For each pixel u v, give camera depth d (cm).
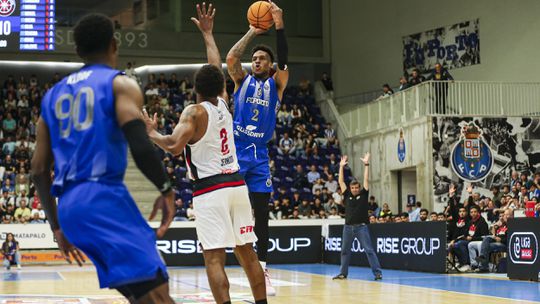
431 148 2227
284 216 2341
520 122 2272
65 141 361
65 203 353
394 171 2495
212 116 585
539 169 2273
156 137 562
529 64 2439
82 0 2914
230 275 1453
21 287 1208
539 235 1231
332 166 2666
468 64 2634
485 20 2581
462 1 2650
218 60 692
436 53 2750
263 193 738
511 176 2264
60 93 369
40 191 379
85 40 372
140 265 346
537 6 2420
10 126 2777
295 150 2758
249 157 730
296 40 3170
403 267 1612
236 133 730
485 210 1825
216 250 589
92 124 354
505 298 943
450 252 1600
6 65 3145
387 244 1675
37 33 2314
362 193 1343
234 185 592
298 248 1977
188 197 2433
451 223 1650
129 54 2945
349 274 1491
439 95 2267
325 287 1146
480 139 2258
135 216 358
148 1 2977
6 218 2194
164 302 355
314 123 3000
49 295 1034
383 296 984
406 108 2380
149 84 3028
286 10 3169
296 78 3325
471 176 2247
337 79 3156
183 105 3012
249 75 739
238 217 601
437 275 1434
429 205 2225
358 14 3061
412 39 2834
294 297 973
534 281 1242
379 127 2566
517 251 1290
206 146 585
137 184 2470
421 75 2555
